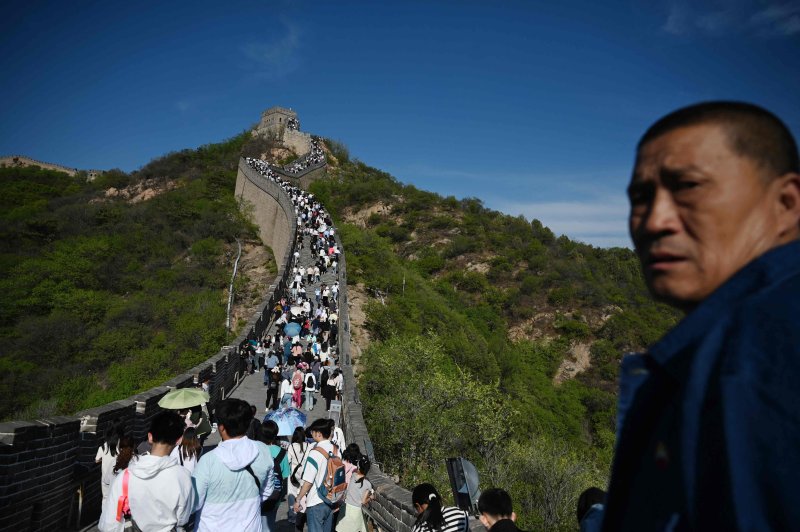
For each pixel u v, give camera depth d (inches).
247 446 213.2
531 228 3331.7
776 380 29.7
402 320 1384.1
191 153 3937.0
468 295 2508.6
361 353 1168.2
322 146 4185.5
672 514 36.6
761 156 39.9
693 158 40.6
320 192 3336.6
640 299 2613.2
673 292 41.7
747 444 29.8
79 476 347.9
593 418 1820.9
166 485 184.5
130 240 2316.7
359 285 1547.7
